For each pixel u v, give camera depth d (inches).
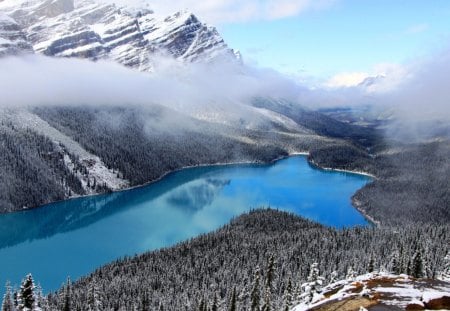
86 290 5408.5
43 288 6648.6
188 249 7760.8
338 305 1533.0
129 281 6038.4
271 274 4586.6
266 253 7042.3
